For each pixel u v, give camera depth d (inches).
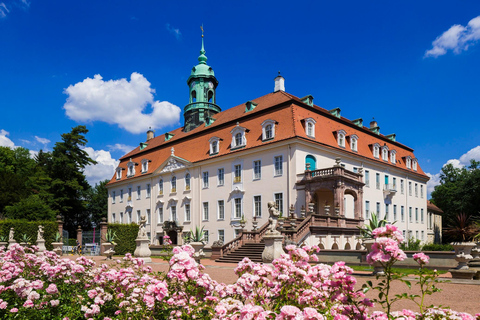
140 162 2164.1
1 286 282.5
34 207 1758.1
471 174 2294.5
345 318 161.0
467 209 2235.5
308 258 230.8
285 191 1331.2
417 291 487.8
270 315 167.9
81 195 2694.4
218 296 235.0
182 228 1740.9
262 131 1448.1
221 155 1568.7
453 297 448.1
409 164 2016.5
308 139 1347.2
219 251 1071.0
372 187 1676.9
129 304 241.8
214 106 2064.5
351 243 1186.0
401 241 171.6
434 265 725.3
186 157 1784.0
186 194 1759.4
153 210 1967.3
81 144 2480.3
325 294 196.5
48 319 260.1
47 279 363.9
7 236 1476.4
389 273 171.2
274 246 669.3
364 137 1739.7
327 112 1590.8
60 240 1571.1
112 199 2342.5
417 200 2048.5
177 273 204.5
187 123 2060.8
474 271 580.1
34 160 2768.2
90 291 261.4
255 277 218.1
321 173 1238.9
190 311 214.2
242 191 1478.8
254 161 1457.9
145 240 958.4
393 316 177.0
